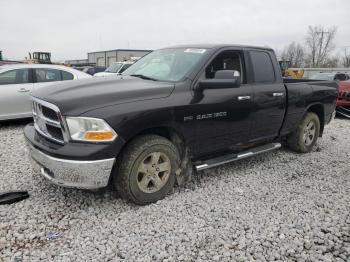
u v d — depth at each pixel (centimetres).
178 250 280
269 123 477
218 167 484
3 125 774
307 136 571
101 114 308
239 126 430
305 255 276
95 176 309
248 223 325
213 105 388
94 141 306
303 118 553
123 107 320
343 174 473
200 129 383
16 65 776
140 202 349
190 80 379
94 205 351
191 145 382
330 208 361
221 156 435
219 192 394
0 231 298
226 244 290
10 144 585
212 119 392
